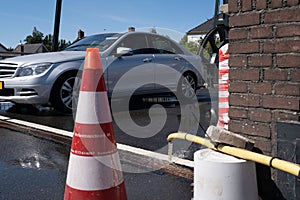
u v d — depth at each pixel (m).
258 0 2.01
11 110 6.29
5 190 2.52
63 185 2.61
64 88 5.60
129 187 2.53
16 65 5.48
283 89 1.94
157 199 2.33
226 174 1.88
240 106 2.15
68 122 5.02
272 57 1.98
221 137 2.00
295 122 1.84
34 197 2.39
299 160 1.81
